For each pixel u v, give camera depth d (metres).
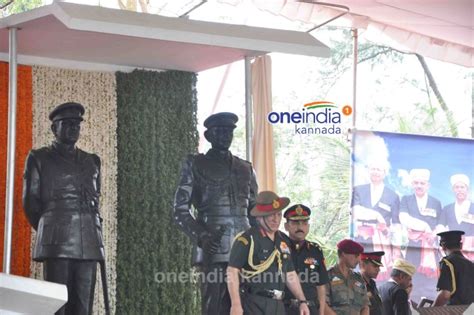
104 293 8.72
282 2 10.98
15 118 8.22
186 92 10.68
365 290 8.41
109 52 9.54
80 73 10.10
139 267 10.28
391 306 9.84
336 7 11.00
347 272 8.34
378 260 9.08
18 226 9.55
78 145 10.02
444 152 11.99
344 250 8.28
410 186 11.85
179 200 8.38
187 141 10.67
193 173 8.45
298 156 18.61
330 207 18.41
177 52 9.52
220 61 10.05
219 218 8.34
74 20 7.79
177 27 8.48
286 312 7.55
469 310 3.27
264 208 7.38
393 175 11.79
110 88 10.28
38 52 9.53
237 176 8.53
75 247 8.36
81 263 8.48
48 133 9.82
